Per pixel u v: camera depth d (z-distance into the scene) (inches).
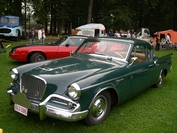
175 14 1304.1
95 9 1318.9
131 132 137.0
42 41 560.1
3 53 447.8
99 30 855.7
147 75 193.8
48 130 133.4
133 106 182.4
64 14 1378.0
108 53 178.2
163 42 776.3
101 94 139.4
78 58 173.6
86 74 135.9
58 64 154.0
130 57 171.9
